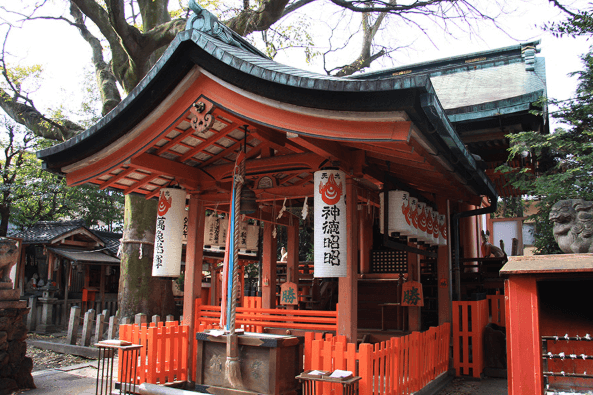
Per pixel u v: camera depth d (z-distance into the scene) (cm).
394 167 596
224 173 655
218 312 624
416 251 677
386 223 577
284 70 482
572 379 303
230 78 462
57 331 1282
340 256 511
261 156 643
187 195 729
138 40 1126
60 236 1628
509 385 280
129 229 1130
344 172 535
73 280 1819
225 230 827
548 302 312
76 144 576
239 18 1222
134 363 576
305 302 1023
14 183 1634
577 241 363
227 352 499
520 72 1159
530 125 900
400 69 1432
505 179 1031
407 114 383
